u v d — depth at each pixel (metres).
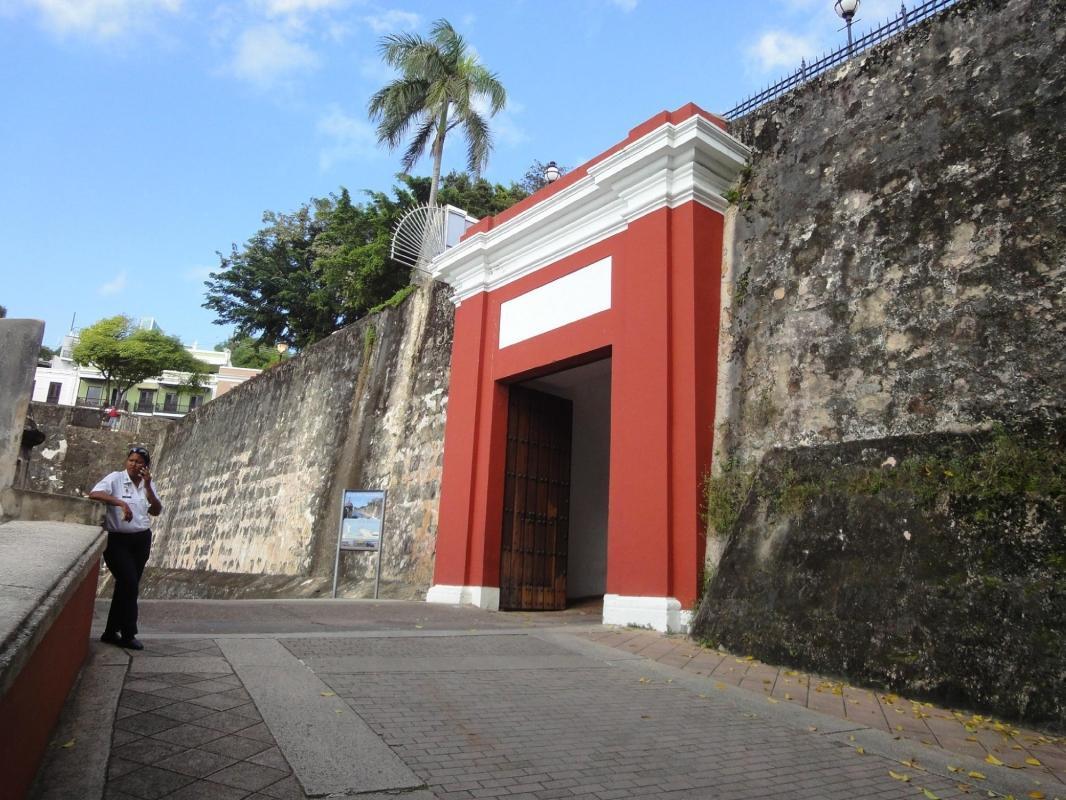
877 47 8.27
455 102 21.45
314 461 17.88
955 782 3.79
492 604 10.50
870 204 7.80
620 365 9.13
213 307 33.94
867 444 6.88
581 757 3.68
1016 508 5.50
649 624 7.85
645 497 8.36
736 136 9.55
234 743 3.43
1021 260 6.42
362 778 3.12
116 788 2.86
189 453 26.50
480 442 11.22
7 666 1.85
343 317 32.06
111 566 5.11
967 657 5.11
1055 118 6.52
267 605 9.02
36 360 4.45
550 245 10.70
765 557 7.02
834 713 4.95
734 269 8.95
